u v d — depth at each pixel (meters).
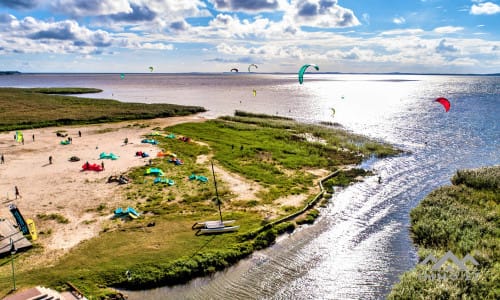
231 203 37.78
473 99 143.12
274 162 53.25
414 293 22.36
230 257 27.78
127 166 49.28
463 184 41.81
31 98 123.88
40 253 27.19
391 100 149.50
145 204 36.75
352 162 54.12
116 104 113.56
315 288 24.80
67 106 106.69
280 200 39.06
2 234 28.86
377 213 36.78
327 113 107.38
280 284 25.22
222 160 53.06
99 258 26.61
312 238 31.66
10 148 58.84
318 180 45.88
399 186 44.41
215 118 94.38
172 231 31.00
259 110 114.19
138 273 25.00
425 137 71.00
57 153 55.97
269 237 30.95
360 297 23.84
